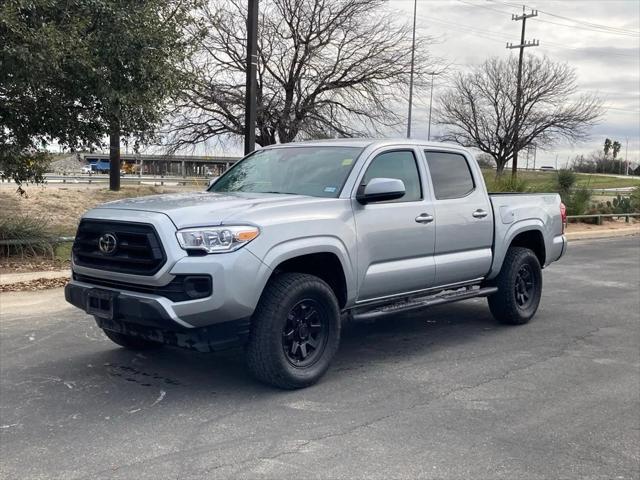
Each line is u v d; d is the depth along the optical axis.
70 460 3.73
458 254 6.37
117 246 4.70
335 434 4.15
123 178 39.66
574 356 6.14
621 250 16.28
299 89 21.81
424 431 4.23
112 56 9.70
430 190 6.12
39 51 8.50
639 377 5.50
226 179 6.29
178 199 5.14
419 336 6.85
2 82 8.81
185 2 11.62
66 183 33.69
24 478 3.50
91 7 9.33
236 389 5.00
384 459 3.79
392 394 4.95
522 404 4.79
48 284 9.09
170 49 10.70
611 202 26.84
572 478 3.61
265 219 4.68
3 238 10.31
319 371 5.07
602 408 4.73
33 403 4.65
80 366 5.54
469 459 3.81
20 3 8.31
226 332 4.59
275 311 4.70
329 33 21.42
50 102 9.83
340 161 5.67
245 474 3.57
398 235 5.65
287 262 4.99
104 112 10.22
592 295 9.61
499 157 45.06
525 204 7.35
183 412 4.50
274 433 4.15
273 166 6.07
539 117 43.53
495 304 7.22
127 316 4.59
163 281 4.41
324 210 5.10
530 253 7.36
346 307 5.36
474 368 5.69
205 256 4.39
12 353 5.91
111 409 4.55
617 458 3.88
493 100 44.56
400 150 6.00
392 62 22.03
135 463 3.70
